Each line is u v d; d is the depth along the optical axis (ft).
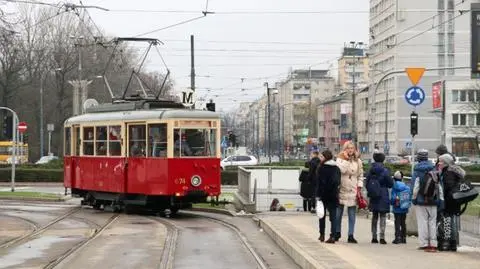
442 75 326.03
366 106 385.09
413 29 327.88
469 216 54.54
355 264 39.68
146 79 236.22
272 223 67.05
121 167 87.51
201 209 92.32
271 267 44.93
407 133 329.52
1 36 96.58
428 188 45.62
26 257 50.19
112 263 47.09
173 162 80.94
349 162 51.75
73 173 100.01
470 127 302.66
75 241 60.03
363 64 471.21
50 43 222.48
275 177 116.57
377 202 50.90
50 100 250.98
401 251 45.93
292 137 484.74
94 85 217.97
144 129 84.28
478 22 71.77
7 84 216.74
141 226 73.00
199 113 83.10
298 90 549.95
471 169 164.25
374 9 376.27
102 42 161.99
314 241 52.03
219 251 53.31
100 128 92.84
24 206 102.01
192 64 132.67
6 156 245.86
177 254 51.57
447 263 40.01
